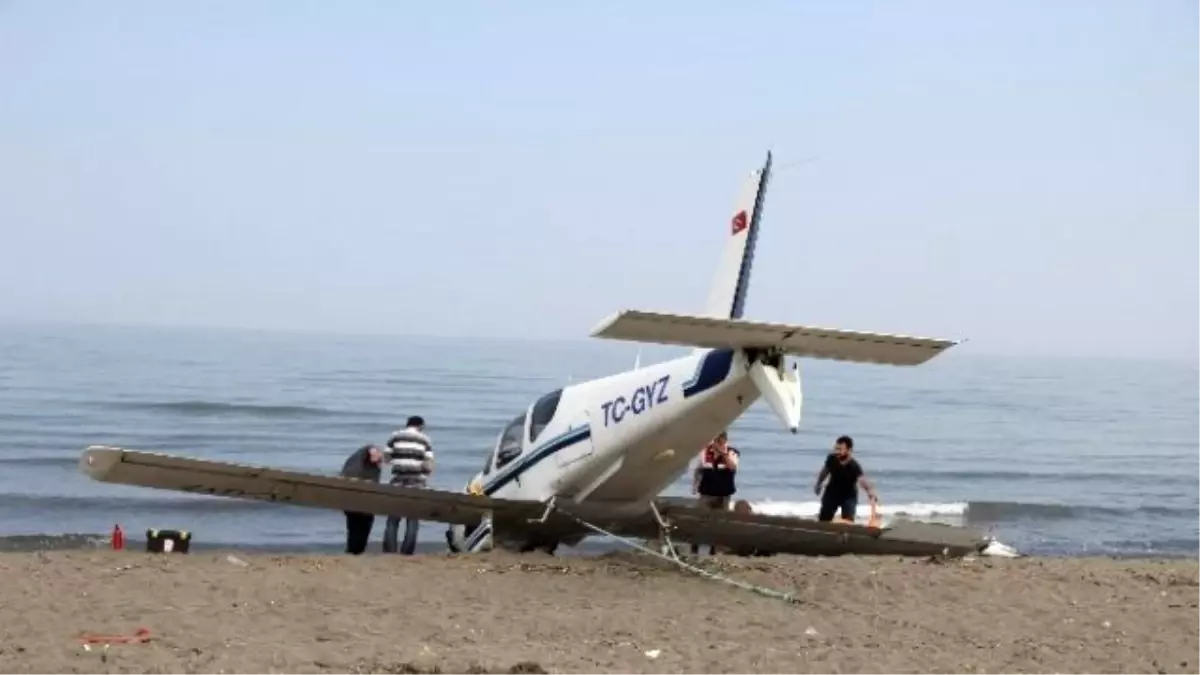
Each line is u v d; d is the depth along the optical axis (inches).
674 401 479.8
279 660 311.9
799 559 538.6
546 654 330.3
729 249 530.9
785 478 1488.7
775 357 443.5
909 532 550.0
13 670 294.7
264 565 453.7
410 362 5098.4
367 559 478.3
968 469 1716.3
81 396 2356.1
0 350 4534.9
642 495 523.8
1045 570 510.0
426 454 580.1
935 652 354.6
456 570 462.9
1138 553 944.3
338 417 2050.9
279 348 6373.0
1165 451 2178.9
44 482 1153.4
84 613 360.8
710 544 554.6
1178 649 368.2
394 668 304.8
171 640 331.3
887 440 2245.3
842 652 349.4
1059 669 338.6
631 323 400.8
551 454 541.0
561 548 782.5
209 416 1995.6
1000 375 7091.5
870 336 419.2
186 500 1035.9
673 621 386.6
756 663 331.3
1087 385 5718.5
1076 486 1546.5
